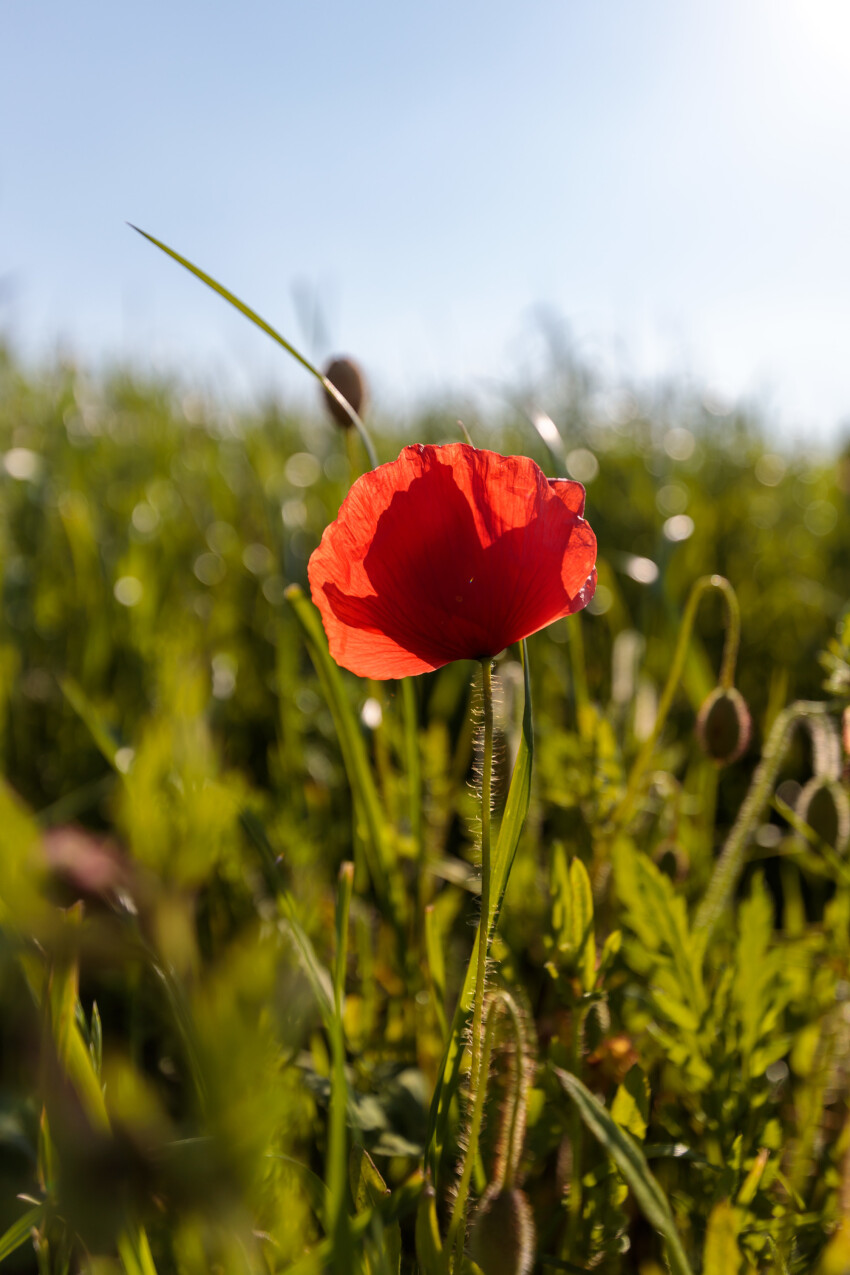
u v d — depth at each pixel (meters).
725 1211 0.26
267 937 0.26
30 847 0.31
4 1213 0.32
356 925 0.41
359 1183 0.27
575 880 0.33
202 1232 0.25
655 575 0.58
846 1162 0.33
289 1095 0.22
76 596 0.73
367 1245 0.24
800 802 0.39
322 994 0.28
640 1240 0.34
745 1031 0.34
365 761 0.39
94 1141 0.23
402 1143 0.34
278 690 0.64
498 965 0.34
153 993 0.36
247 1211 0.22
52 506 0.83
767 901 0.35
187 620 0.73
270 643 0.73
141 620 0.68
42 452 0.92
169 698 0.53
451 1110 0.32
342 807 0.59
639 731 0.52
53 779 0.61
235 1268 0.21
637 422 1.15
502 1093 0.32
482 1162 0.32
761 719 0.69
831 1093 0.36
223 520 0.91
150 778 0.40
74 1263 0.29
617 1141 0.23
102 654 0.66
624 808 0.41
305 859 0.47
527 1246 0.26
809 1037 0.38
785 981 0.36
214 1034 0.22
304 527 0.78
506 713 0.41
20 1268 0.32
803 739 0.46
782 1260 0.28
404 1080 0.37
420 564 0.25
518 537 0.25
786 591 0.80
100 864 0.37
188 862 0.37
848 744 0.39
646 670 0.68
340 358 0.43
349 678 0.66
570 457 1.01
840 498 1.03
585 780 0.42
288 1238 0.26
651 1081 0.38
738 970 0.35
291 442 1.12
